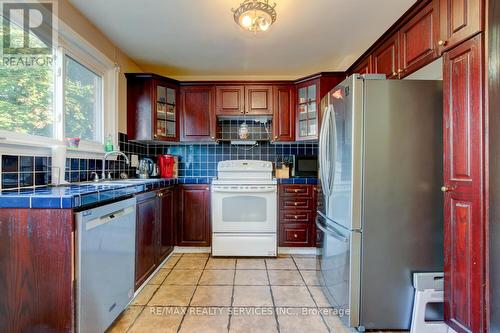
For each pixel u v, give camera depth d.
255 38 2.41
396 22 1.90
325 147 1.97
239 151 3.44
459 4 1.26
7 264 1.21
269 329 1.61
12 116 1.54
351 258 1.56
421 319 1.53
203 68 3.13
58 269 1.22
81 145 2.11
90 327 1.33
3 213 1.21
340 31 2.28
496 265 1.13
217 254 2.88
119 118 2.63
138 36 2.36
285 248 3.03
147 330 1.59
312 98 3.00
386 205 1.56
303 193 2.98
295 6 1.92
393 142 1.56
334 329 1.61
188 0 1.84
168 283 2.24
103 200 1.48
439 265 1.58
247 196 2.90
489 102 1.12
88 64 2.20
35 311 1.22
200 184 3.03
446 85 1.35
